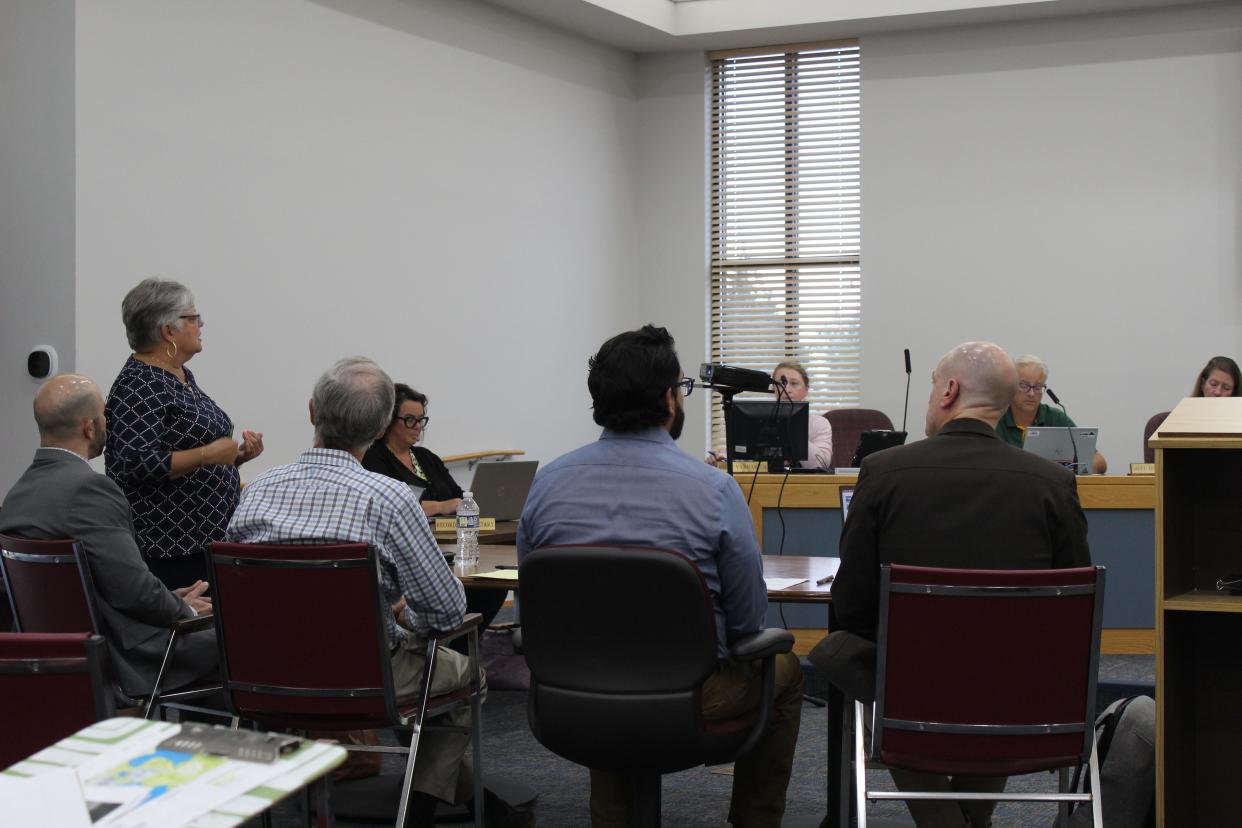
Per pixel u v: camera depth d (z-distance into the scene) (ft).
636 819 7.75
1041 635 7.01
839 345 24.71
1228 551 7.34
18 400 15.38
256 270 17.62
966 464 7.79
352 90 19.27
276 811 10.79
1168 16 22.47
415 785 9.36
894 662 7.15
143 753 3.66
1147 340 22.68
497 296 22.27
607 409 7.82
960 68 23.65
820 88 24.80
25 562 8.65
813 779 12.00
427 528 8.61
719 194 25.44
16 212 15.47
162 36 16.19
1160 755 6.67
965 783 8.82
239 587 8.18
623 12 22.80
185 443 10.73
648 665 7.28
